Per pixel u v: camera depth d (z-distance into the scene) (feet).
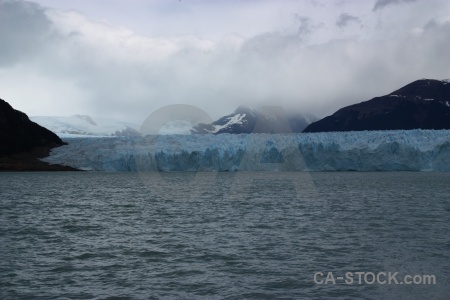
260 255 73.56
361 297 54.54
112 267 67.05
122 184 266.98
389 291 56.29
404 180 281.13
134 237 90.43
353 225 102.83
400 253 74.18
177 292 56.13
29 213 130.11
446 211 127.65
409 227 99.50
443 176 327.88
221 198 171.42
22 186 248.93
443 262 68.80
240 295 55.16
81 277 62.18
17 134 443.73
